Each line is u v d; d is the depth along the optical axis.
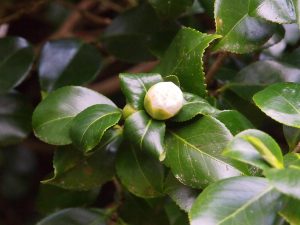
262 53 0.56
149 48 0.52
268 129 0.55
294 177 0.30
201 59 0.40
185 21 0.54
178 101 0.37
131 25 0.58
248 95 0.47
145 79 0.39
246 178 0.34
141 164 0.41
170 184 0.40
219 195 0.33
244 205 0.33
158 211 0.50
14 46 0.56
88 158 0.44
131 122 0.37
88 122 0.38
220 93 0.49
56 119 0.41
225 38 0.42
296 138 0.41
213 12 0.43
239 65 0.56
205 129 0.38
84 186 0.45
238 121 0.39
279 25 0.48
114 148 0.44
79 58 0.56
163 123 0.37
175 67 0.41
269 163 0.32
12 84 0.54
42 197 0.52
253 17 0.41
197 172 0.37
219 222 0.32
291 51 0.55
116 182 0.52
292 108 0.38
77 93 0.42
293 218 0.32
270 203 0.33
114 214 0.50
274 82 0.47
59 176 0.44
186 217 0.45
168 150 0.38
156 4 0.45
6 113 0.54
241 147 0.33
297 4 0.39
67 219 0.49
